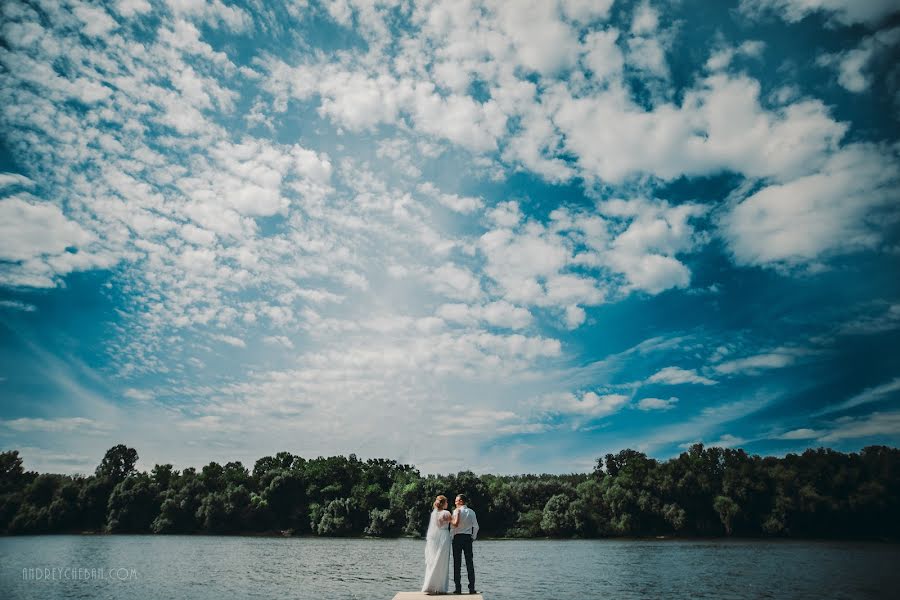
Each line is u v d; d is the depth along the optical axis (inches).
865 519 4576.8
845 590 2028.8
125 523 5447.8
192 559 3120.1
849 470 4699.8
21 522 5275.6
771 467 4933.6
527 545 4367.6
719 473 5073.8
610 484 5319.9
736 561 3051.2
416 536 5083.7
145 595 1829.5
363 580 2199.8
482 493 5167.3
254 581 2175.2
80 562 2950.3
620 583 2160.4
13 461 6033.5
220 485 5792.3
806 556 3356.3
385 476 5994.1
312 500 5669.3
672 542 4594.0
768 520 4707.2
